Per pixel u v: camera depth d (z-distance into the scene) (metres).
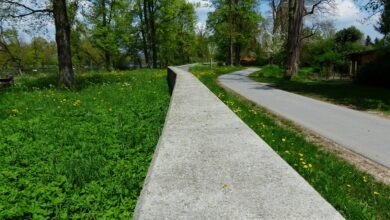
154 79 20.92
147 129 7.12
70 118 8.64
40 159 5.43
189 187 2.62
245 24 60.25
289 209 2.25
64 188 4.25
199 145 3.82
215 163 3.18
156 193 2.53
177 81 12.52
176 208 2.29
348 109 11.89
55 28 17.27
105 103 10.95
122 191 3.95
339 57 37.88
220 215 2.18
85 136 6.72
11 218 3.49
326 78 33.09
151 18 45.66
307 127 8.96
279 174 2.87
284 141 6.88
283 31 49.09
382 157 6.36
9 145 6.25
